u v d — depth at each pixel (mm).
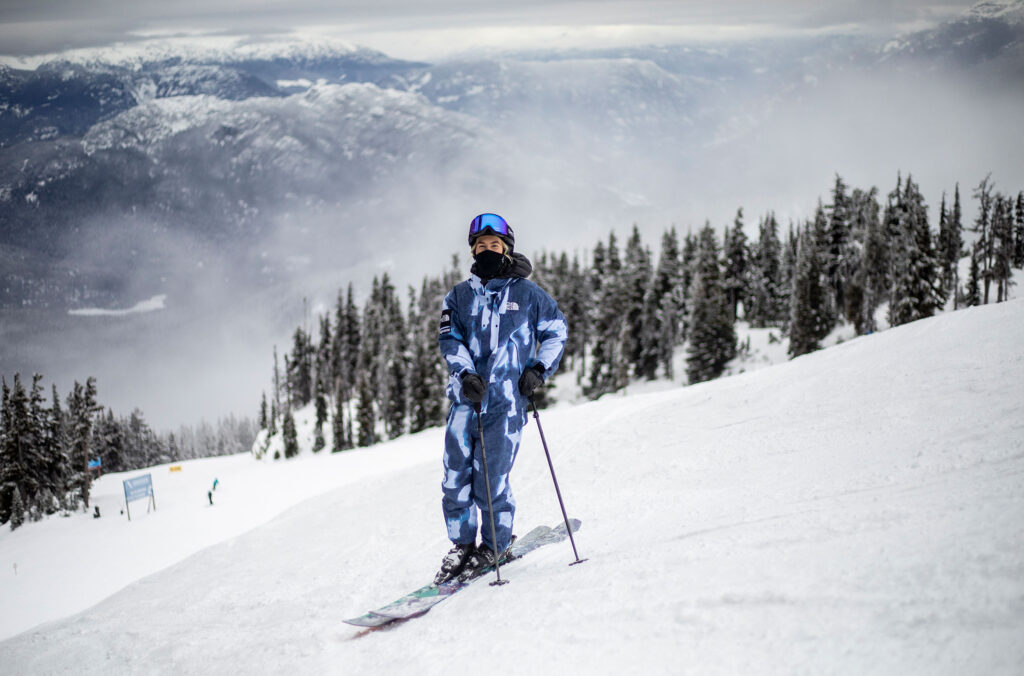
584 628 2439
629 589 2691
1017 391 5504
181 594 6078
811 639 1878
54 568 39469
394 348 82562
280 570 6168
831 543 2557
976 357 7270
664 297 78250
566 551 4004
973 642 1637
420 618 3377
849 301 65562
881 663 1673
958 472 3574
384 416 83562
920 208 52031
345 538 6953
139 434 136500
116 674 4016
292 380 112312
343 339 106625
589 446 8289
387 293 106938
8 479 61938
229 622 4633
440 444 49156
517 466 8461
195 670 3678
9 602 33750
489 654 2494
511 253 3971
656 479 5988
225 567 6953
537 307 3928
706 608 2271
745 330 82125
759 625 2041
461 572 3904
